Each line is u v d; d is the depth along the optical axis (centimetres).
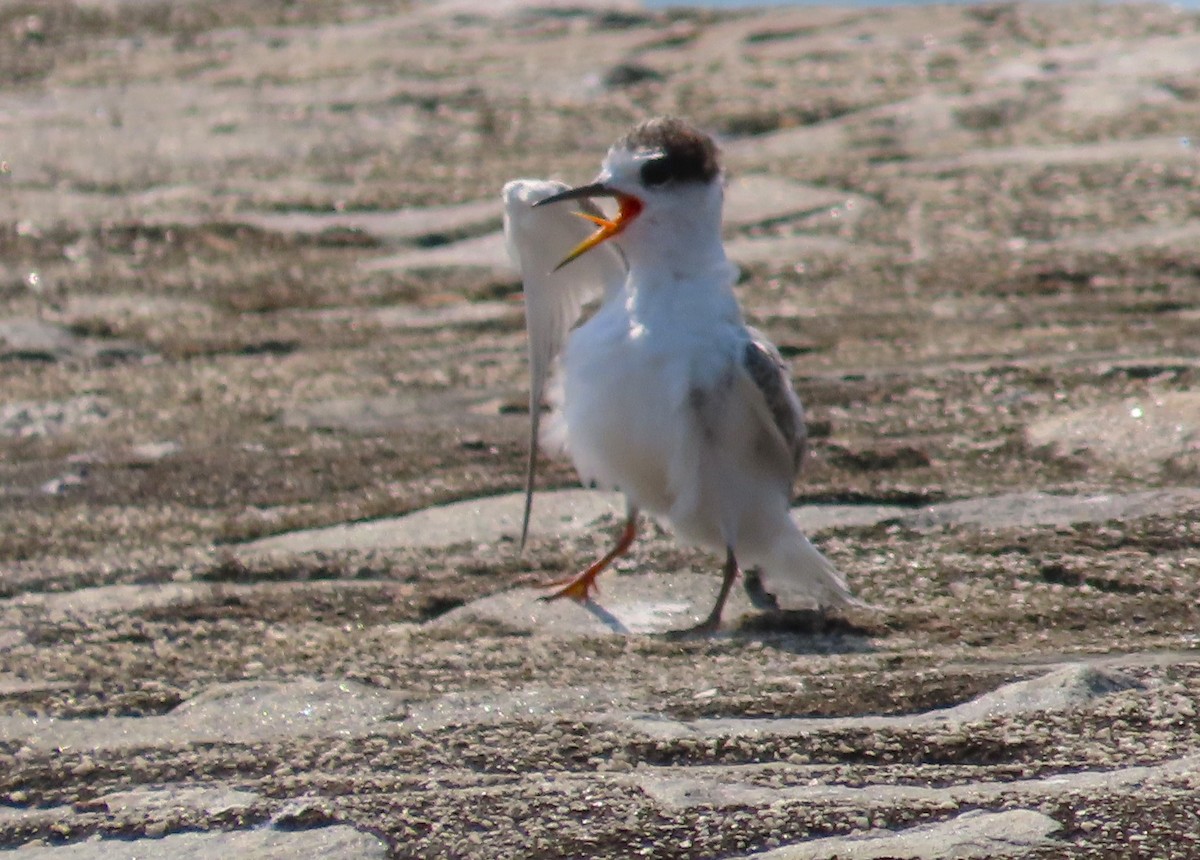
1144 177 1752
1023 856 557
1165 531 910
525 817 602
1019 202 1691
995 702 695
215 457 1095
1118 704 684
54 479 1059
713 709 703
